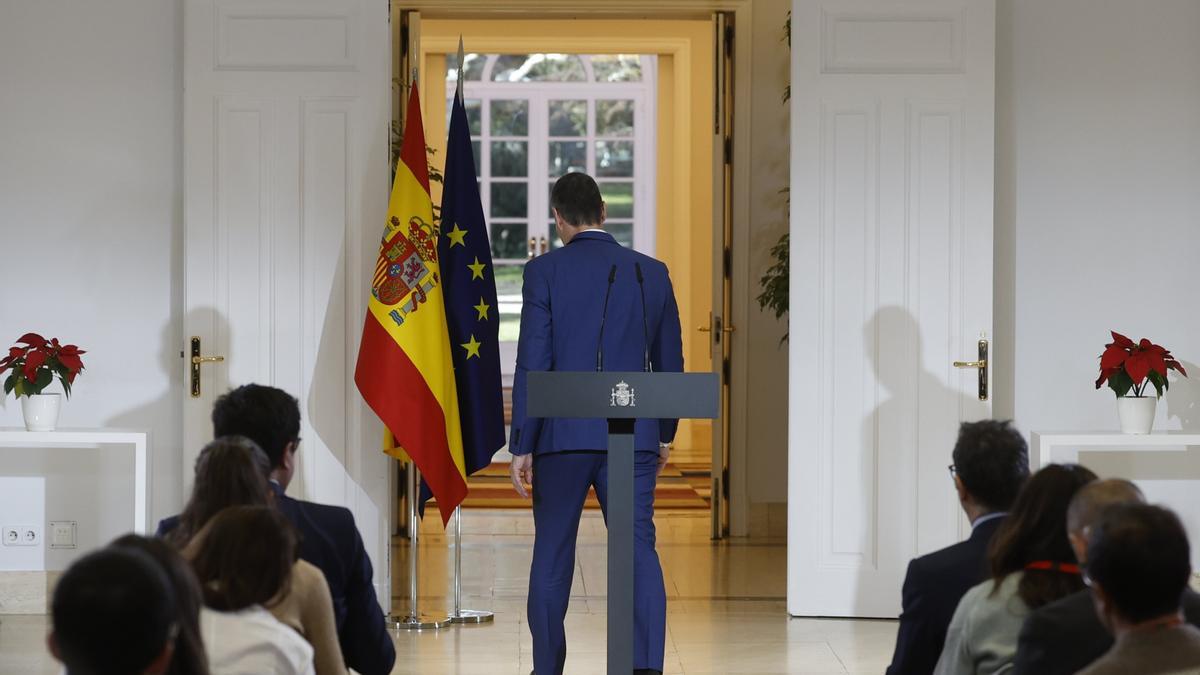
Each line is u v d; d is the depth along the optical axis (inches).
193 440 387.5
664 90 840.3
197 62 386.0
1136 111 403.9
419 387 365.7
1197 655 135.4
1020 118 403.9
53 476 395.2
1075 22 403.2
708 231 788.0
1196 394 404.2
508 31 759.1
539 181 877.2
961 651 172.7
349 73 387.9
